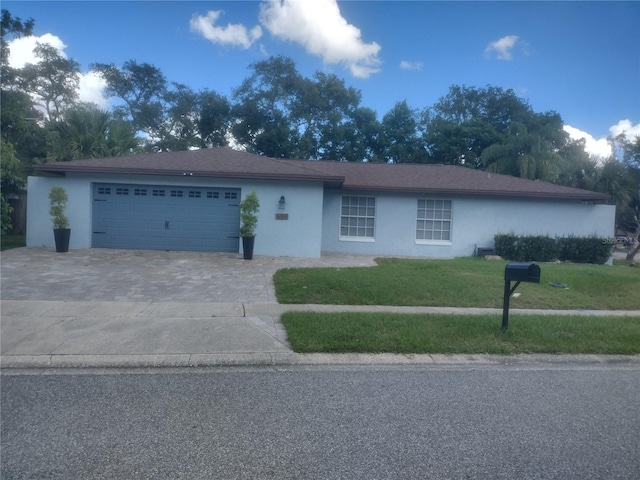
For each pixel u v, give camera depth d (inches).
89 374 231.0
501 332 301.9
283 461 151.8
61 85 1592.0
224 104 1624.0
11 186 775.7
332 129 1590.8
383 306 377.1
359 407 195.5
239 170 620.4
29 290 390.0
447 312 360.5
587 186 960.9
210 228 641.0
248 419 182.2
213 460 151.7
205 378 227.9
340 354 265.1
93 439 164.2
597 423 183.9
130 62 1632.6
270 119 1621.6
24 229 866.1
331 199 727.7
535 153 1103.0
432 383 226.7
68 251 604.7
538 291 437.4
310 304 374.0
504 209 729.6
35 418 180.2
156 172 615.5
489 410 195.0
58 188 593.9
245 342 276.2
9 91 949.2
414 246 727.7
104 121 891.4
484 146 1546.5
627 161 1327.5
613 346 284.7
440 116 1760.6
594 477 146.3
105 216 636.7
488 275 493.4
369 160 1604.3
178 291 403.9
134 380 223.5
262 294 401.7
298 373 237.8
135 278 451.2
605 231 732.7
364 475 144.7
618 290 450.9
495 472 147.9
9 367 238.4
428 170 822.5
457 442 166.6
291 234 636.7
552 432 175.5
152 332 289.6
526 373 245.8
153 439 164.9
